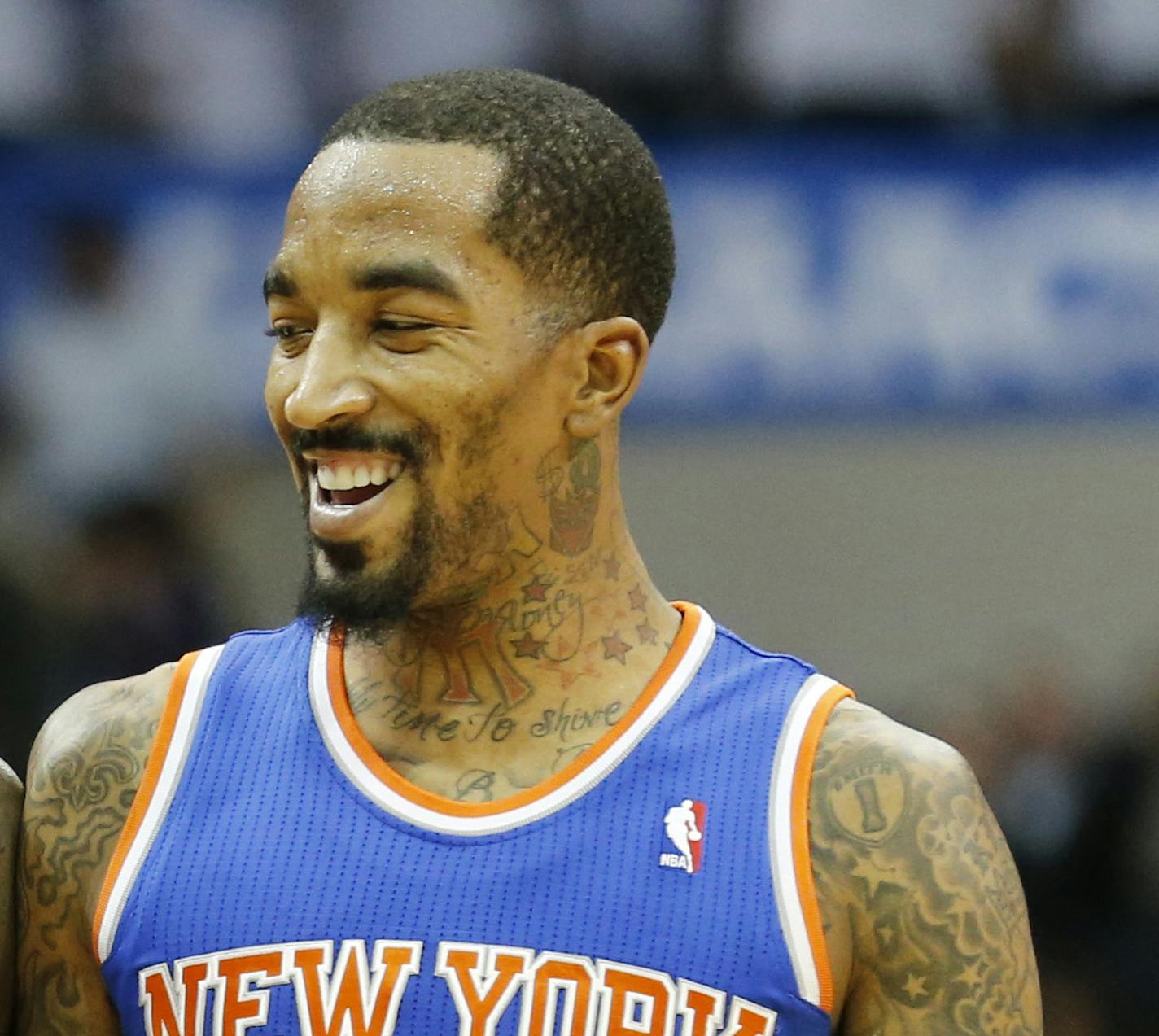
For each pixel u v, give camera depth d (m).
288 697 8.48
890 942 7.88
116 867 8.18
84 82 27.08
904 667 26.88
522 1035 7.64
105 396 26.39
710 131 26.30
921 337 25.80
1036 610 26.69
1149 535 26.47
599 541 8.41
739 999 7.70
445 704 8.30
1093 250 25.58
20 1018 8.45
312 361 7.83
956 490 26.72
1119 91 26.28
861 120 26.17
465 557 8.07
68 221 26.61
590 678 8.32
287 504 26.84
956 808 8.03
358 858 7.95
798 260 25.83
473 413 7.88
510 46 27.30
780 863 7.86
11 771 8.59
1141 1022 22.22
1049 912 23.16
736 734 8.16
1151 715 23.73
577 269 8.09
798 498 26.94
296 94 27.42
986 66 26.34
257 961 7.85
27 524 26.08
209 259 26.58
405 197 7.84
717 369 26.03
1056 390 25.77
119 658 24.44
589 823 7.95
